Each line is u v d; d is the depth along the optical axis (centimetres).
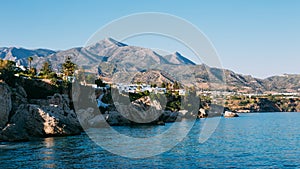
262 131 7400
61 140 5175
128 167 3150
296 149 4341
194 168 3150
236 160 3547
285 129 8006
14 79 7981
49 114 5969
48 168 3072
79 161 3388
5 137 5031
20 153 3869
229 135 6347
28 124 5706
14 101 7044
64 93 8800
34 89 8288
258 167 3228
